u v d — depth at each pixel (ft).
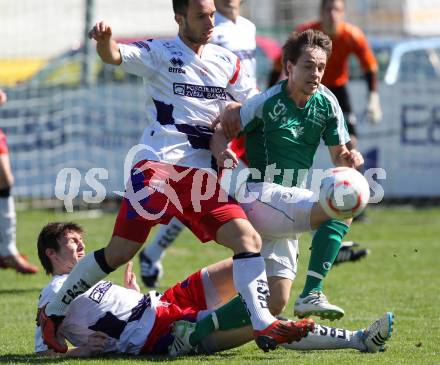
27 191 167.63
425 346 63.72
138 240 60.80
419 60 169.27
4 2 225.35
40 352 62.54
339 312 59.52
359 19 210.59
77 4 226.99
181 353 62.03
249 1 215.92
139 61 61.67
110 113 167.84
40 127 167.94
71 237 64.44
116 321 62.08
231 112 62.44
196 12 62.03
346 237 132.57
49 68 186.09
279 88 62.54
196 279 63.72
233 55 65.16
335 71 128.26
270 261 62.28
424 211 165.17
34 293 91.56
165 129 62.23
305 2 214.48
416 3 213.87
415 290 91.20
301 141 62.85
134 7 234.58
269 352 62.49
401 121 165.48
